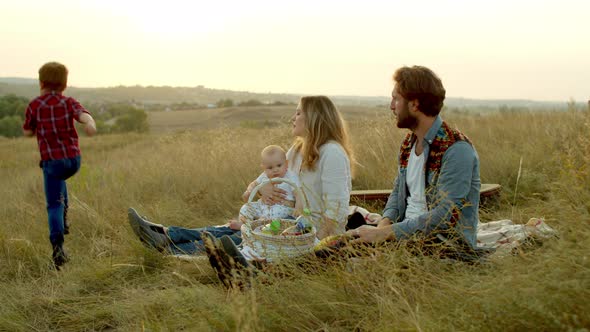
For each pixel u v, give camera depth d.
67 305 4.07
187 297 3.52
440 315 2.88
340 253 3.68
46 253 5.27
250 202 4.32
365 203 6.25
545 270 2.81
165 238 4.76
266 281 3.48
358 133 9.98
